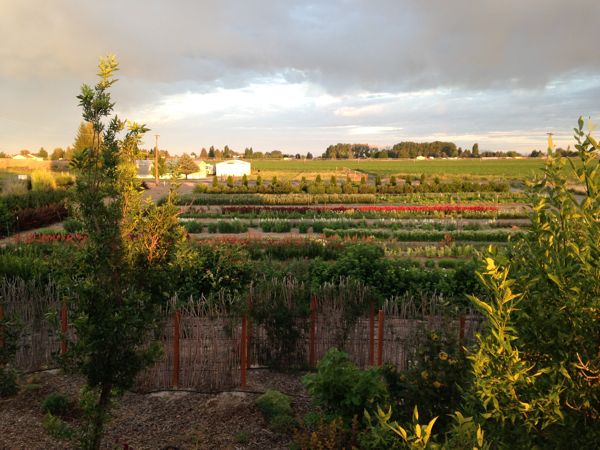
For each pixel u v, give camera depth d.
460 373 4.67
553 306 2.54
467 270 10.88
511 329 2.37
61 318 7.32
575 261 2.58
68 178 40.09
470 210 31.80
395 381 5.29
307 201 39.91
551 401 2.32
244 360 6.79
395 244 20.20
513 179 70.25
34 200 29.83
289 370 7.38
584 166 2.62
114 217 4.05
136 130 4.22
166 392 6.57
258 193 48.81
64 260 4.11
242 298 7.70
